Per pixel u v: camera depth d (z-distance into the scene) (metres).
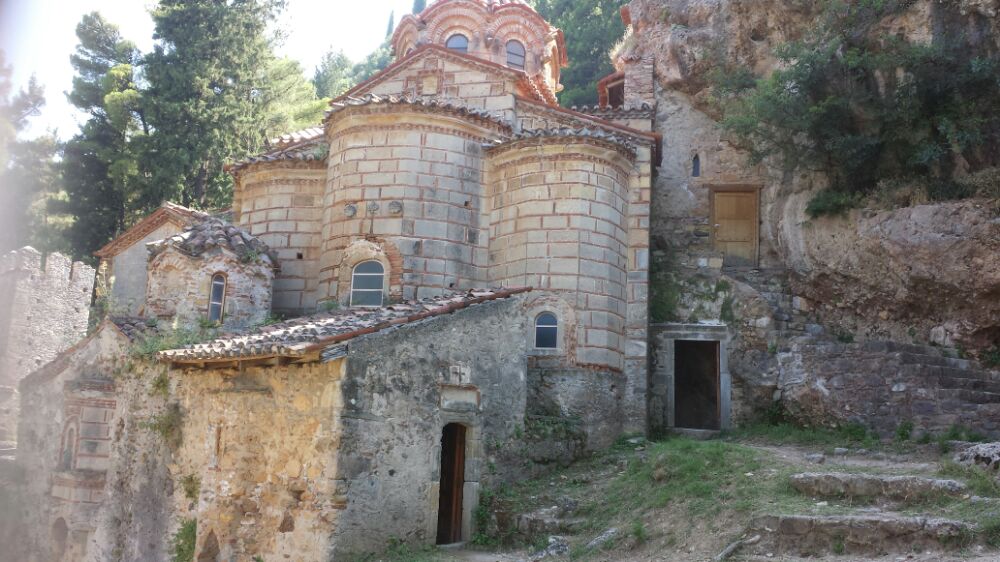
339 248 21.73
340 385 14.05
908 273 21.23
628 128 22.66
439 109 21.62
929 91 20.94
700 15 27.08
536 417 18.31
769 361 21.98
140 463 18.62
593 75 44.25
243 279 21.33
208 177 40.00
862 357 19.31
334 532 13.62
